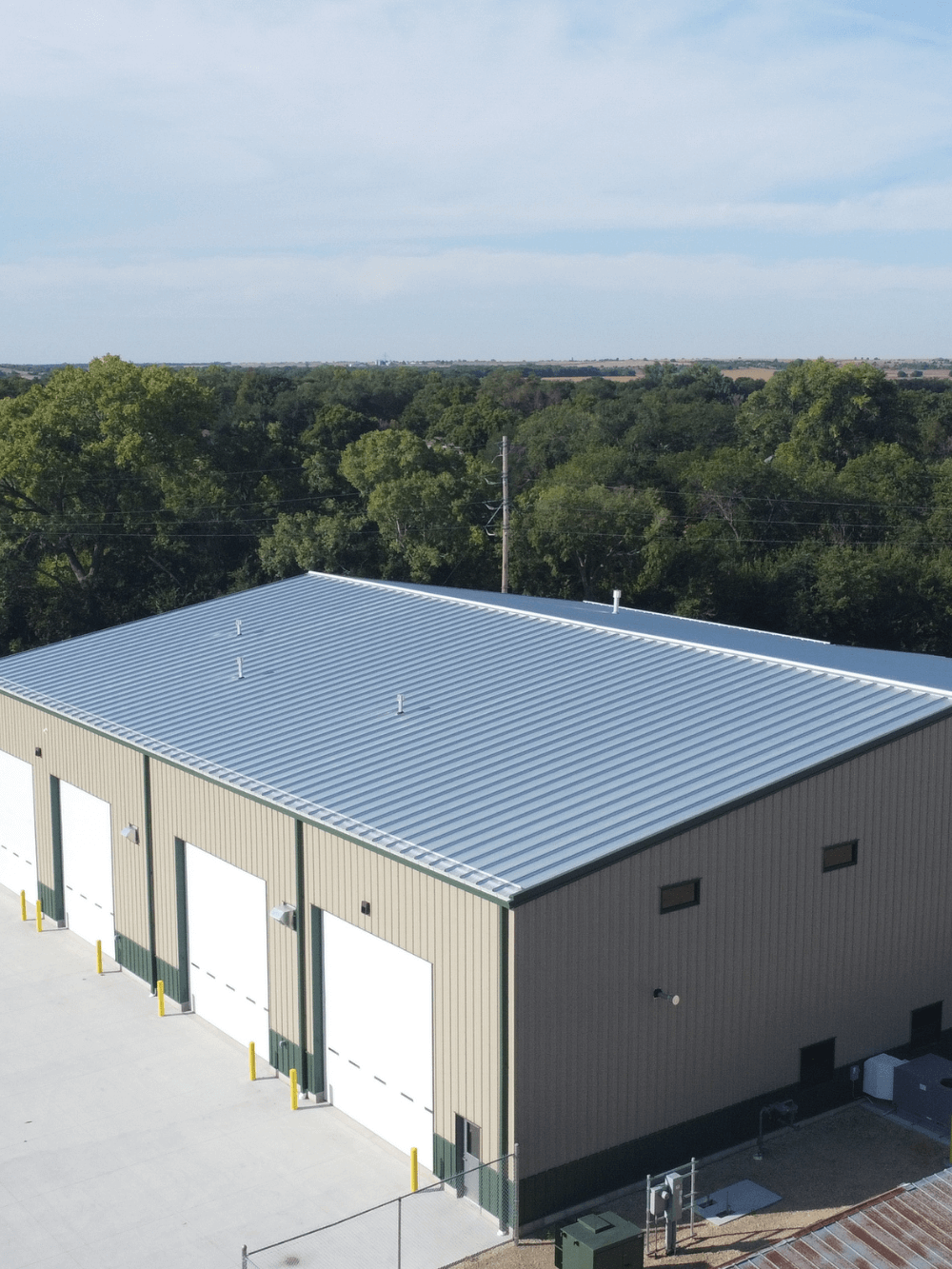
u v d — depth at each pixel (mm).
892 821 22109
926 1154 20438
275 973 23359
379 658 30359
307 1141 21234
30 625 62375
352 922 21250
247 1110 22266
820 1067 21812
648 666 27297
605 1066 19125
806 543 69812
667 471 80938
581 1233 16828
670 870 19438
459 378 172750
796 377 107125
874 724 22406
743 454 77250
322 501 75188
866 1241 14672
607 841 19125
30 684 32000
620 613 35250
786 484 75500
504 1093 18297
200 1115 22078
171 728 27188
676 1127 20031
